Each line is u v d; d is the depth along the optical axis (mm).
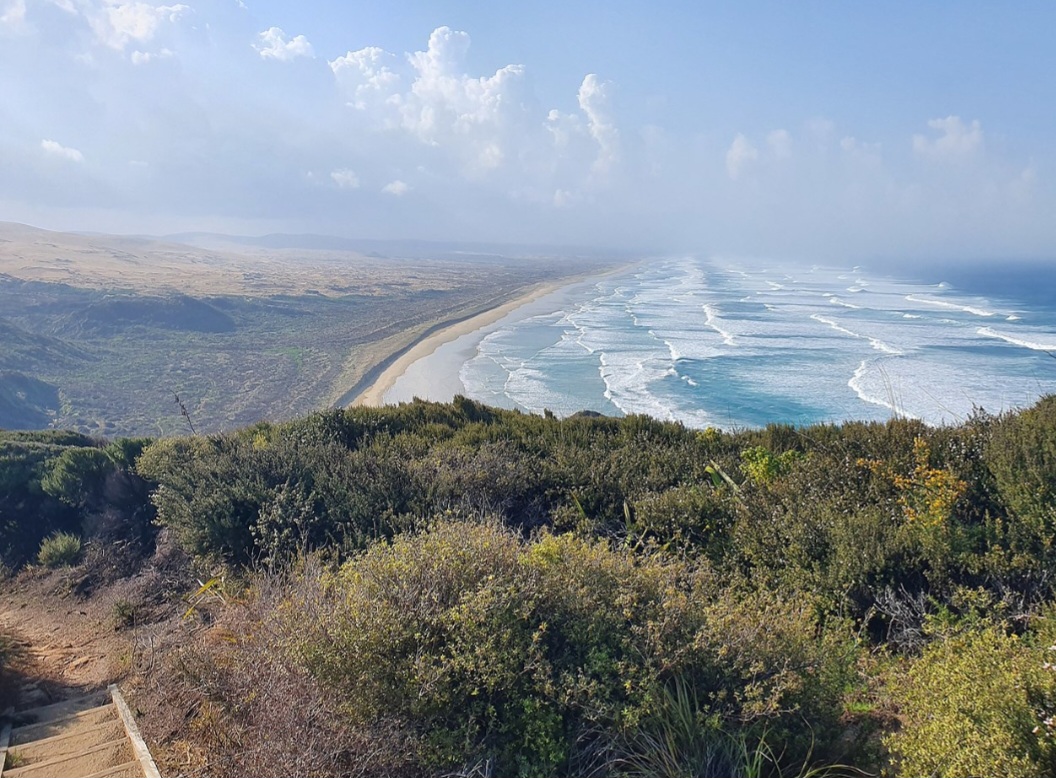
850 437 8227
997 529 5035
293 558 6035
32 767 3932
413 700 3172
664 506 6605
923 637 4363
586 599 3740
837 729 3266
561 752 3080
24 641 6230
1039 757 2617
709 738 3143
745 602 4137
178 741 3928
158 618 6352
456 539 4332
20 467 10266
